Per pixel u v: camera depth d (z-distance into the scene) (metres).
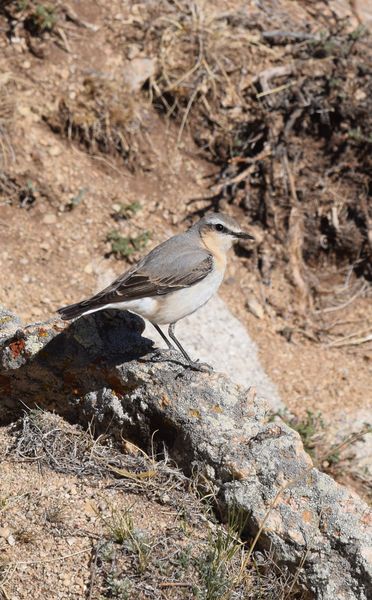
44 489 9.40
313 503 8.88
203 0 16.92
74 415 10.29
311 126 15.86
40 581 8.54
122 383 9.84
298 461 9.12
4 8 15.77
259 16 16.94
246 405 9.58
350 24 17.28
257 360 14.05
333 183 15.58
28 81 15.34
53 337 10.05
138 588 8.45
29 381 10.26
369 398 13.86
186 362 9.82
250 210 15.40
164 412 9.55
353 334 14.81
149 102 15.95
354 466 13.00
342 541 8.64
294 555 8.74
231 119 15.97
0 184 14.32
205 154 15.95
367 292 15.31
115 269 14.20
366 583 8.52
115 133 15.30
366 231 15.31
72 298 13.62
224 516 9.20
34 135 14.84
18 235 14.04
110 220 14.63
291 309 14.90
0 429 10.45
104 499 9.28
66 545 8.80
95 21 16.19
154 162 15.52
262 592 8.66
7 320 10.88
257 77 16.17
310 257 15.47
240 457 9.18
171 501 9.26
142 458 9.67
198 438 9.37
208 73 16.03
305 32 16.92
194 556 8.69
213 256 10.63
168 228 14.99
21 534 8.88
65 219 14.42
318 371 14.17
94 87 15.42
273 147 15.57
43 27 15.63
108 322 10.23
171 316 10.31
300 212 15.37
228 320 14.38
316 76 16.09
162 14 16.52
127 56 16.03
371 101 15.69
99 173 15.16
